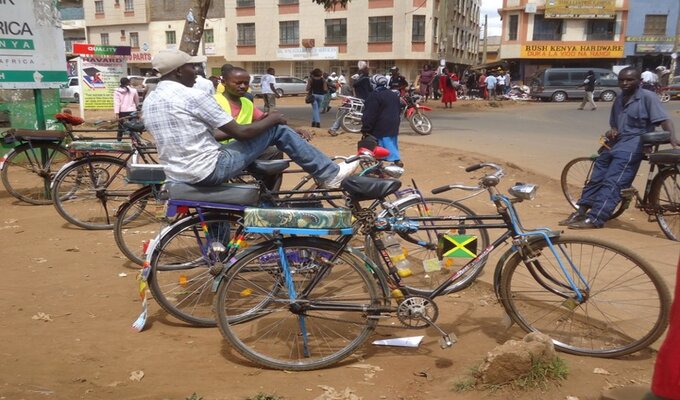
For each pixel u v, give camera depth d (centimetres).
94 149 648
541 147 1230
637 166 622
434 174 963
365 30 4234
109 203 679
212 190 383
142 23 5081
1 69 778
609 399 268
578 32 4300
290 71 4625
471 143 1298
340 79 3897
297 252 351
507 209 367
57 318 419
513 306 376
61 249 579
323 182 396
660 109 596
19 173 914
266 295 370
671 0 4200
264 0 4525
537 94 3297
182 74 390
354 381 332
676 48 3753
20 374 336
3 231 646
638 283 372
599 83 3231
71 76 3180
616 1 4212
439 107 2603
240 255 346
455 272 403
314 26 4400
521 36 4322
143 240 580
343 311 354
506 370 312
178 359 359
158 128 374
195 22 1588
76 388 321
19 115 1061
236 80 538
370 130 771
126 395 313
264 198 403
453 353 366
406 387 324
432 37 4175
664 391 204
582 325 380
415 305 349
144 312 400
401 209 446
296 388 324
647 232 641
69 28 5397
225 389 321
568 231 625
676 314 206
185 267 420
